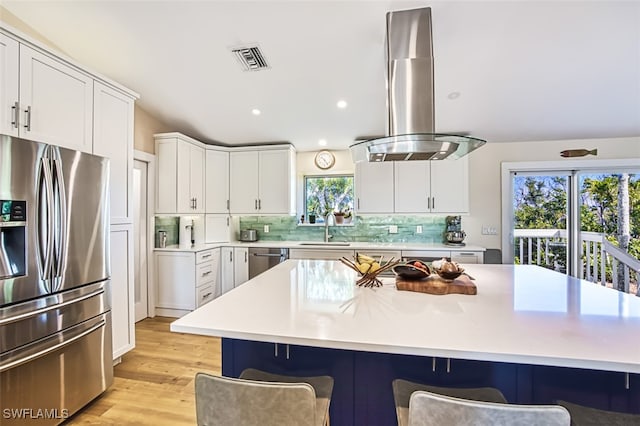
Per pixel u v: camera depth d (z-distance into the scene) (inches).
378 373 54.4
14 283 60.3
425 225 167.3
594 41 90.0
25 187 62.2
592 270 152.2
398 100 78.8
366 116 141.3
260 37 94.8
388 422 54.1
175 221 165.6
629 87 110.3
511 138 151.2
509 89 114.2
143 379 91.8
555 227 156.1
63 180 70.1
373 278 72.9
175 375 94.1
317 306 57.2
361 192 162.1
